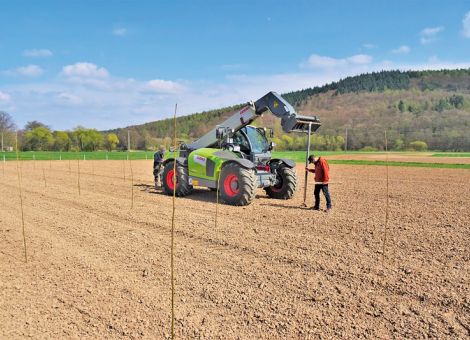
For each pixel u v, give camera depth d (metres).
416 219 9.84
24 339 4.27
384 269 6.19
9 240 8.06
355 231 8.59
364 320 4.64
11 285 5.73
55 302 5.16
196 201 12.70
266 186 12.77
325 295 5.30
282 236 8.12
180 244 7.65
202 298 5.25
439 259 6.67
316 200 11.15
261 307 4.98
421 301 5.11
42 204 12.26
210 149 13.03
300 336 4.30
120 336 4.33
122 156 52.31
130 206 11.79
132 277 5.98
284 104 11.59
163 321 4.65
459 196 13.97
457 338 4.22
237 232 8.48
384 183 18.42
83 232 8.65
